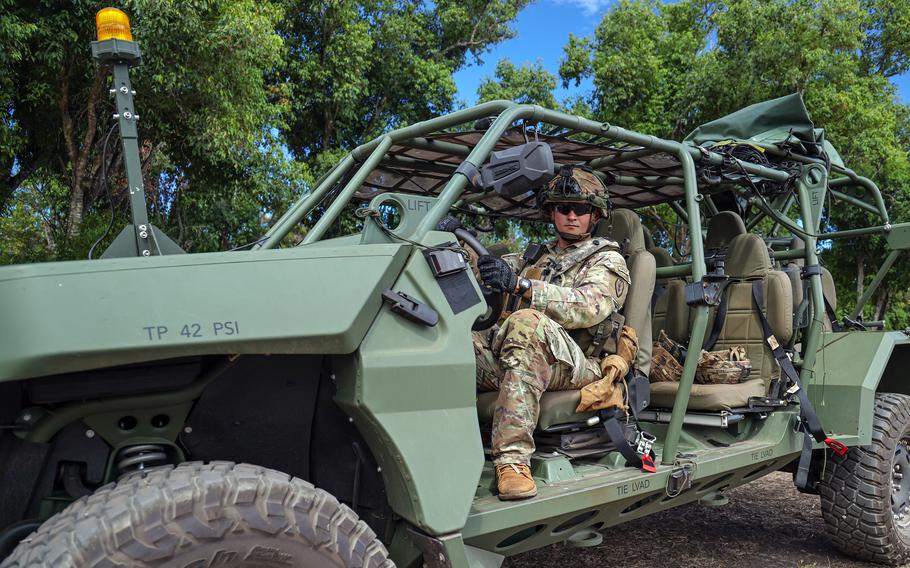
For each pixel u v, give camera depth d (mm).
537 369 2492
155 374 1754
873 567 3752
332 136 14508
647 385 2965
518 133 2895
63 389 1668
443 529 1923
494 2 17719
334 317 1762
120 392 1727
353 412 1914
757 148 3607
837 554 3916
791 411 3508
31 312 1474
